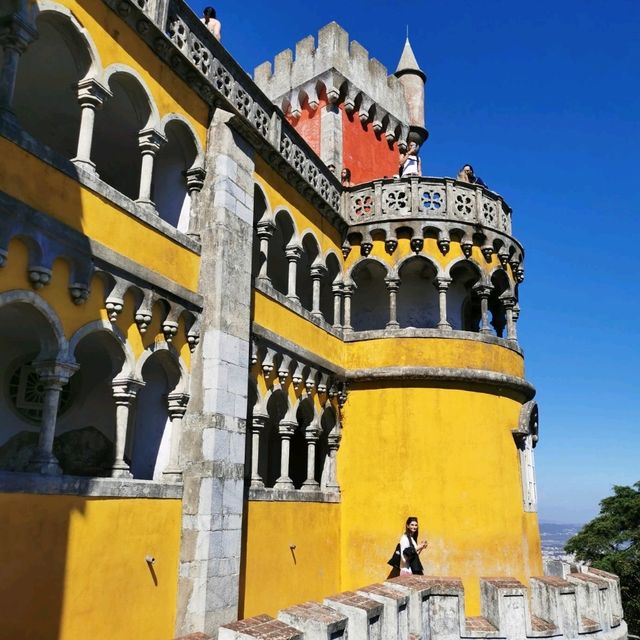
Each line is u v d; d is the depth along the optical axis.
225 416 11.70
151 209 11.24
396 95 26.22
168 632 10.45
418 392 17.77
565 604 12.62
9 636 7.81
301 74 23.92
